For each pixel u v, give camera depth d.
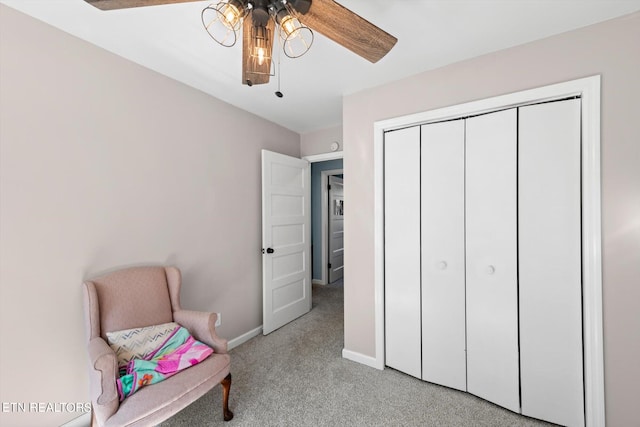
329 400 1.77
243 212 2.64
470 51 1.70
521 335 1.63
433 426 1.56
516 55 1.64
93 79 1.61
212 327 1.69
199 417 1.62
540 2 1.30
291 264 3.12
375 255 2.15
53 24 1.45
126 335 1.51
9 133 1.32
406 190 2.04
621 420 1.38
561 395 1.53
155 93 1.93
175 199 2.05
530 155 1.61
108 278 1.61
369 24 1.00
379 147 2.12
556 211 1.54
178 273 1.88
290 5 0.94
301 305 3.27
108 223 1.67
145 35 1.54
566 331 1.52
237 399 1.78
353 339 2.28
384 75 1.99
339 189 5.22
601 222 1.42
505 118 1.68
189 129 2.16
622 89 1.38
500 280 1.69
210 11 1.35
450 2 1.31
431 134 1.94
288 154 3.25
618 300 1.39
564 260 1.52
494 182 1.71
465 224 1.82
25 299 1.36
